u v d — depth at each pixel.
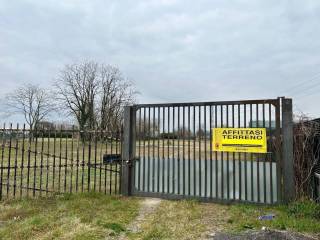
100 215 6.86
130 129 9.22
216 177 8.12
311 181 7.50
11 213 6.80
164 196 8.70
